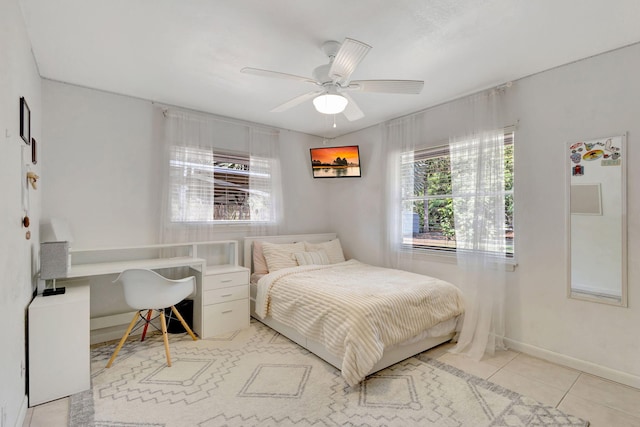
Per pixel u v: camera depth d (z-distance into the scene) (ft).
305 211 15.37
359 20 6.57
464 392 7.15
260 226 13.52
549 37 7.18
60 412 6.36
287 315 9.57
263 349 9.32
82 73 8.98
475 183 10.03
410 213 12.41
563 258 8.55
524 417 6.29
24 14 6.30
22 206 6.28
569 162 8.44
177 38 7.24
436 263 11.56
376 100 10.99
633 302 7.45
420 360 8.76
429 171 11.89
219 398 6.84
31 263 7.33
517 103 9.42
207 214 11.90
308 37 7.20
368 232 14.32
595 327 8.00
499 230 9.47
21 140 6.16
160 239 11.01
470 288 9.79
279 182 14.11
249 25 6.74
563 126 8.55
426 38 7.23
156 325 10.73
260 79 9.37
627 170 7.54
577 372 8.11
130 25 6.73
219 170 12.60
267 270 12.25
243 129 13.25
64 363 6.88
